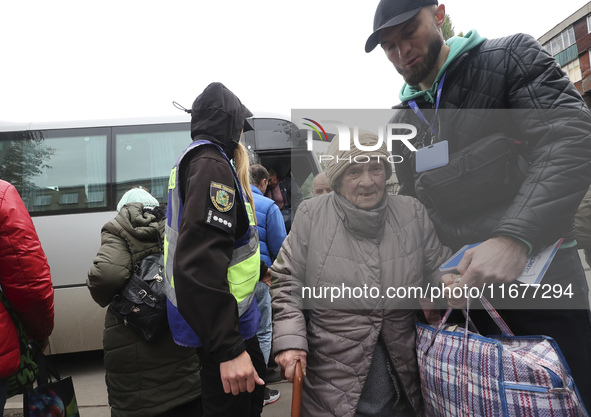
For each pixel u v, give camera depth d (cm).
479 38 142
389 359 137
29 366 178
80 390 390
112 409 219
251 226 159
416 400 138
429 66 144
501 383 111
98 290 210
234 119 158
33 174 459
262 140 488
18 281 163
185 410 221
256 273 158
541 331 137
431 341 130
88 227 449
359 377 132
